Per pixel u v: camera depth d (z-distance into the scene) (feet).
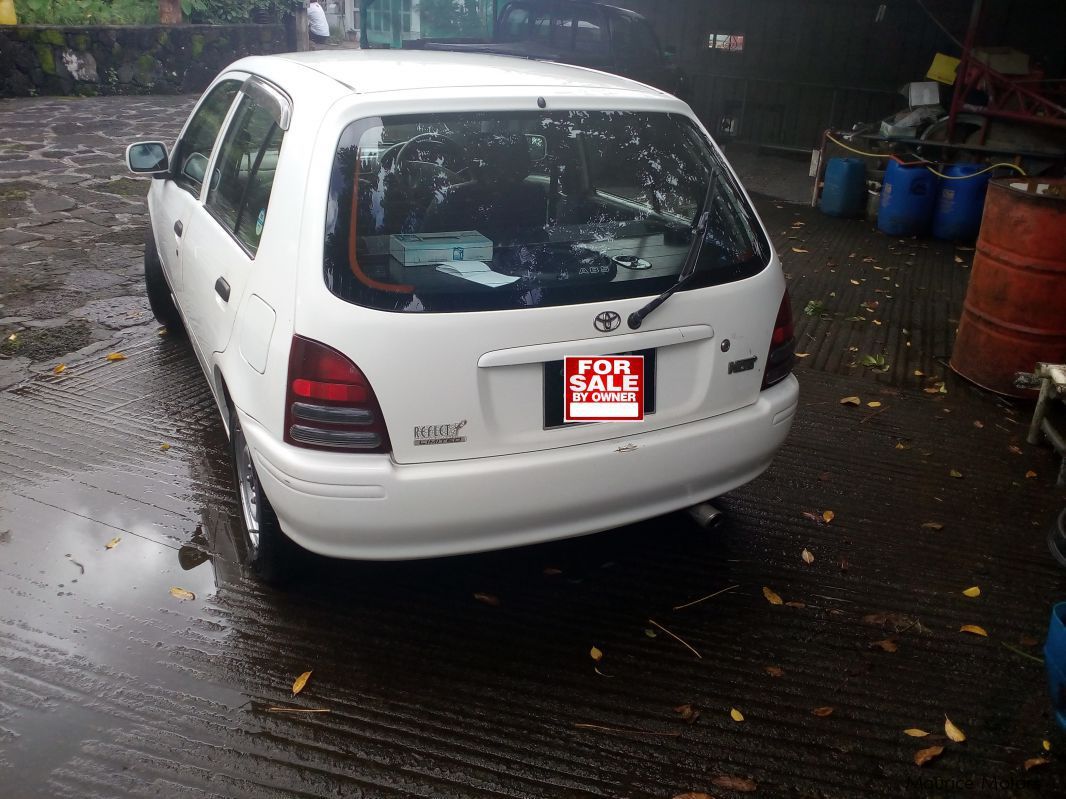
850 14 35.22
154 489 11.85
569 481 8.52
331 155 8.09
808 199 32.01
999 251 15.47
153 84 43.62
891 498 12.64
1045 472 13.53
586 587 10.46
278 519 8.82
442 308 7.89
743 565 11.01
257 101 10.59
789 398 9.87
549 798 7.61
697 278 8.93
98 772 7.55
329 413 7.82
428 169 8.31
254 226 9.39
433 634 9.53
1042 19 32.07
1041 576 11.05
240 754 7.84
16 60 40.01
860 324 19.58
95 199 25.76
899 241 26.86
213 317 10.25
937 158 27.99
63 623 9.29
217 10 46.47
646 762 8.03
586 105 9.15
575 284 8.36
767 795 7.77
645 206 9.13
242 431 9.45
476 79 9.41
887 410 15.39
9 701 8.21
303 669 8.90
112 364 15.57
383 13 45.09
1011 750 8.39
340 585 10.20
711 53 38.32
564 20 31.58
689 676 9.12
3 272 19.66
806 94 36.94
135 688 8.49
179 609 9.62
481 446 8.20
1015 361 15.67
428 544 8.34
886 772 8.07
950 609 10.36
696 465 9.22
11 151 30.55
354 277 7.79
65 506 11.34
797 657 9.48
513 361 8.08
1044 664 9.34
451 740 8.14
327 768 7.76
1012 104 27.14
